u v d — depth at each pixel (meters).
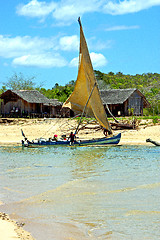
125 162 20.95
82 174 16.67
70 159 22.62
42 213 10.21
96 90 31.16
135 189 13.21
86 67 31.55
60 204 11.17
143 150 27.75
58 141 30.89
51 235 8.30
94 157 23.64
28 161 21.70
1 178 15.73
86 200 11.66
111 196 12.15
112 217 9.82
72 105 35.31
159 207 10.75
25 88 79.31
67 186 13.88
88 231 8.67
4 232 8.09
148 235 8.41
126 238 8.23
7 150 28.73
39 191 13.06
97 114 32.12
